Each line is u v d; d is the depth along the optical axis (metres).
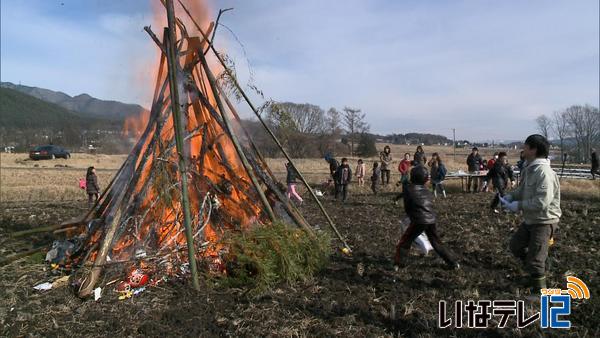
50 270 6.63
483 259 7.26
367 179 26.19
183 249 6.35
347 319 4.91
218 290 5.80
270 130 8.02
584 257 7.21
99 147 61.44
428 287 5.94
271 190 7.48
